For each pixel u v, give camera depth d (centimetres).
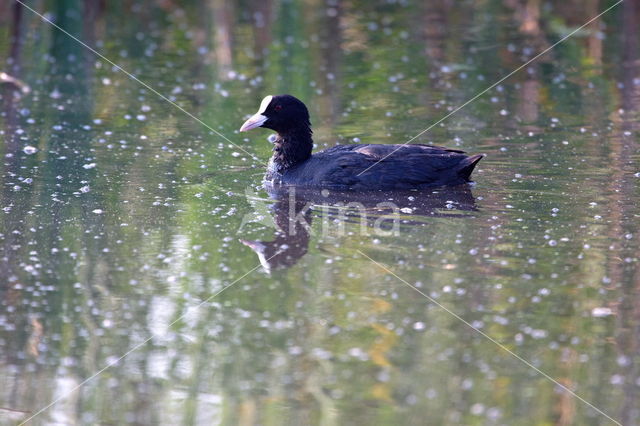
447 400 769
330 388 791
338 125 1656
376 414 751
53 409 771
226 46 2134
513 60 2083
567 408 757
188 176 1378
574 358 825
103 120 1686
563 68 2012
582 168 1369
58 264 1027
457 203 1228
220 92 1880
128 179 1351
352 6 2639
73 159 1446
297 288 969
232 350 853
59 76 1983
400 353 841
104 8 2480
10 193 1270
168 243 1093
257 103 1803
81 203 1234
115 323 900
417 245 1075
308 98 1834
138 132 1617
